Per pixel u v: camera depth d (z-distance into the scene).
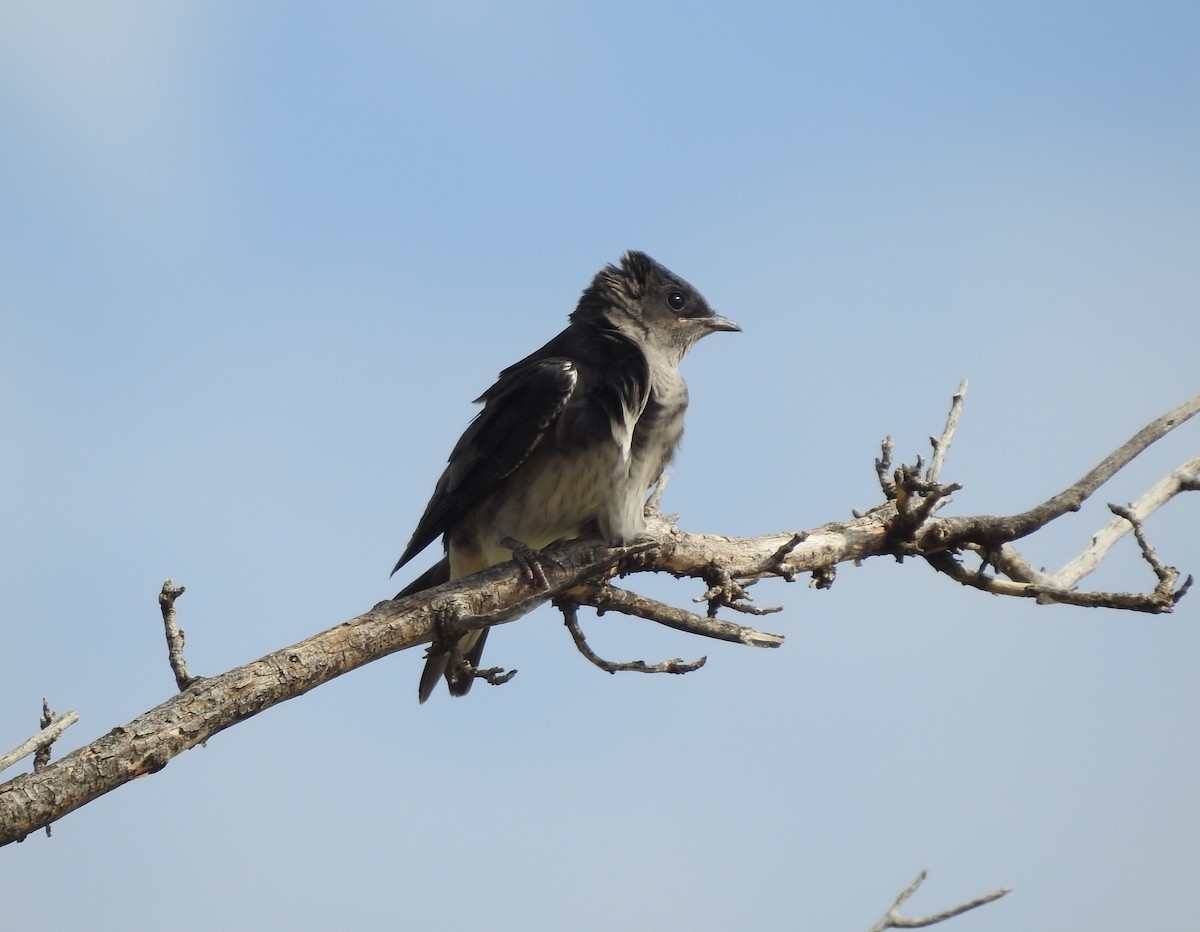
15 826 8.03
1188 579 11.48
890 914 7.09
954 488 12.09
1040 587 12.01
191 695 8.81
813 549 12.45
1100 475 12.65
